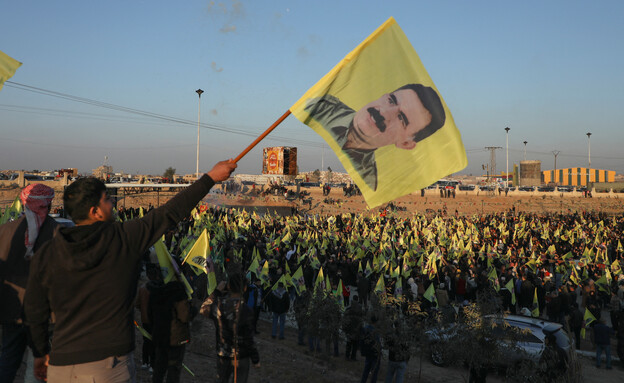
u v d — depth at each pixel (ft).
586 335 59.00
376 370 33.47
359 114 12.06
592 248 102.83
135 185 144.05
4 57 11.01
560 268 74.33
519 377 32.17
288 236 95.61
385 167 12.04
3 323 10.41
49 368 6.59
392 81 12.32
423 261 77.20
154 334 17.03
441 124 12.25
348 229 128.26
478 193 270.26
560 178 505.25
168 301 17.10
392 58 12.37
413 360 44.14
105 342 6.56
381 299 32.35
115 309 6.63
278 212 209.46
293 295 63.72
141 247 6.81
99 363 6.52
